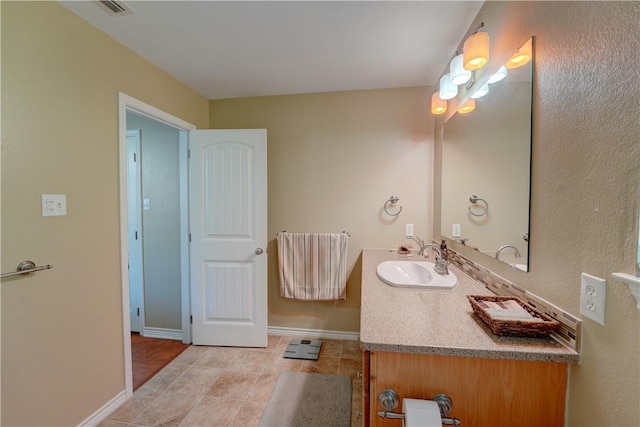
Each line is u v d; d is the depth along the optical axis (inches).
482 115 56.2
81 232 57.2
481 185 56.5
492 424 33.3
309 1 53.4
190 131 94.0
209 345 96.3
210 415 63.9
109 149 63.6
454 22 60.1
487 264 54.0
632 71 24.8
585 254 30.3
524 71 41.4
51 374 51.9
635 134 24.6
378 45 69.1
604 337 27.9
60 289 53.4
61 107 53.2
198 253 95.3
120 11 55.3
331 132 98.2
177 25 60.2
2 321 45.3
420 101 93.4
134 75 70.6
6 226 45.5
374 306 44.2
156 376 78.7
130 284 104.1
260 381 76.2
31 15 48.4
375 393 34.4
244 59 75.5
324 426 60.7
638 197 24.5
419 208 94.4
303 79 88.0
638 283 23.5
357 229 98.0
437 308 43.4
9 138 45.7
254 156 93.3
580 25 30.8
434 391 33.7
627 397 25.6
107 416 63.0
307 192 100.2
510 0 45.8
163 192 99.4
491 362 32.9
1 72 44.8
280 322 103.9
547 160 36.6
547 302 36.3
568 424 32.1
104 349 62.5
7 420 45.9
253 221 94.1
